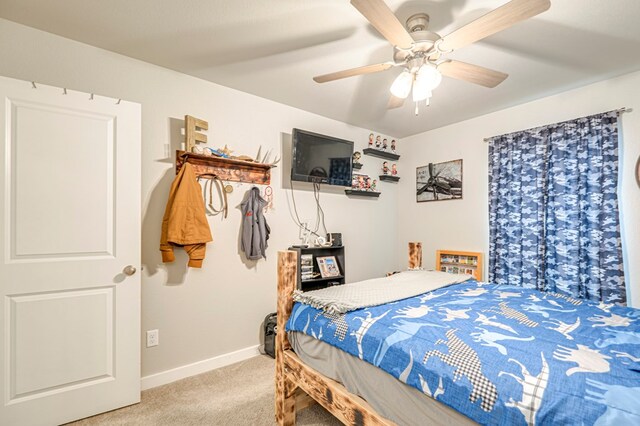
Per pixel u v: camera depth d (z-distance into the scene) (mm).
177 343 2240
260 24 1735
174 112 2270
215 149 2451
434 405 980
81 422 1697
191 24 1742
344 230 3400
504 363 939
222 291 2475
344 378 1299
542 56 2012
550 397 786
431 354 1053
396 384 1093
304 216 3047
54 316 1664
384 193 3840
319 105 2914
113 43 1931
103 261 1803
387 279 2215
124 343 1854
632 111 2207
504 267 2826
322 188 3205
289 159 2936
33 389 1604
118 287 1845
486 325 1276
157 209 2180
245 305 2602
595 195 2295
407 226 3871
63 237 1695
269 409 1825
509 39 1826
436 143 3564
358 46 1949
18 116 1590
